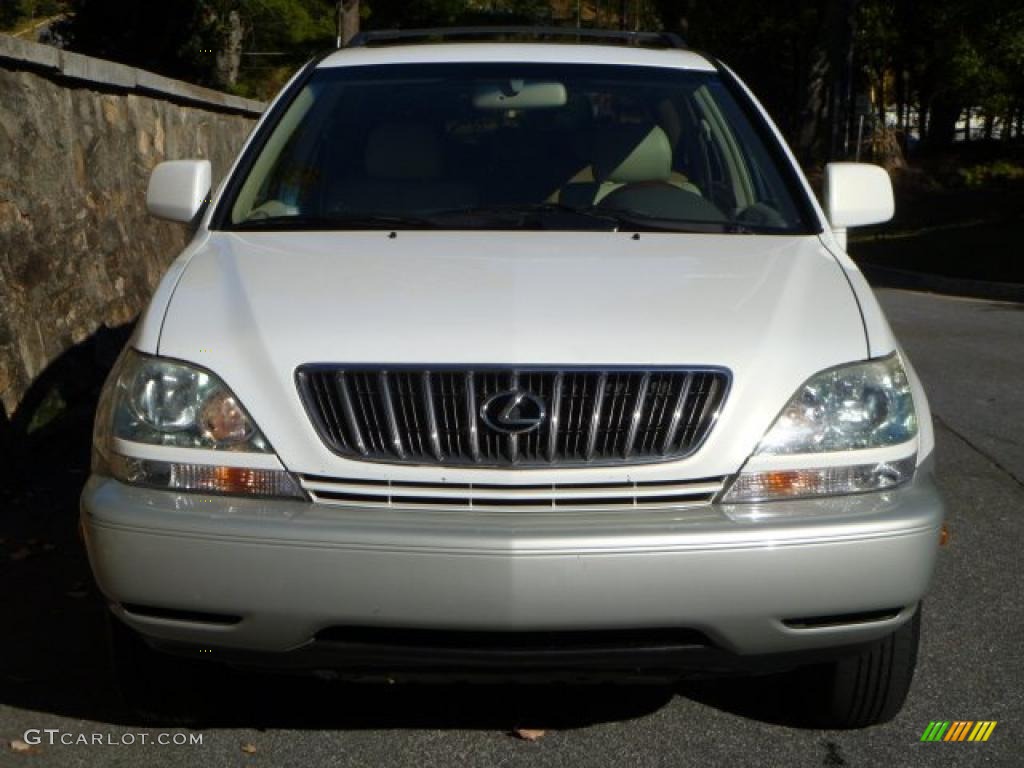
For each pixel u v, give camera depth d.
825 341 3.50
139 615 3.37
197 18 21.02
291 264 3.85
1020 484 6.73
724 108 4.89
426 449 3.32
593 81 4.94
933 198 33.59
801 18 42.25
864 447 3.41
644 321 3.47
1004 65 37.59
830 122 31.48
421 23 49.16
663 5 41.44
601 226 4.29
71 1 20.56
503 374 3.34
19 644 4.51
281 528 3.22
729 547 3.22
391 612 3.22
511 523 3.23
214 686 3.80
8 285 7.14
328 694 4.14
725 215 4.45
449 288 3.62
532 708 4.05
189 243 4.29
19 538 5.62
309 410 3.35
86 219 8.58
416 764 3.68
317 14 49.62
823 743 3.83
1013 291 18.66
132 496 3.36
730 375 3.37
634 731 3.90
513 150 4.66
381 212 4.42
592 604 3.21
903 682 3.72
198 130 11.78
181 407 3.40
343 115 4.79
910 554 3.33
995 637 4.63
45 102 8.01
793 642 3.34
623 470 3.30
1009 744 3.82
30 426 7.11
